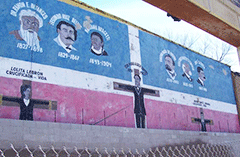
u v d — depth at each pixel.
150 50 12.19
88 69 9.80
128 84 10.81
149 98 11.38
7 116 7.70
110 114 9.91
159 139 9.95
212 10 7.45
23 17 8.73
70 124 7.92
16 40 8.41
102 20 10.79
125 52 11.15
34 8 9.04
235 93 16.08
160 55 12.55
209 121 13.77
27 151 6.94
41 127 7.36
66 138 7.70
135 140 9.23
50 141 7.39
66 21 9.71
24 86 8.20
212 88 14.70
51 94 8.68
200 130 13.12
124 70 10.88
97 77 9.95
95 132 8.35
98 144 8.30
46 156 7.20
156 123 11.28
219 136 12.68
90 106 9.48
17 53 8.32
